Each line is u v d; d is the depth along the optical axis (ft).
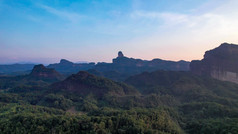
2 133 188.03
